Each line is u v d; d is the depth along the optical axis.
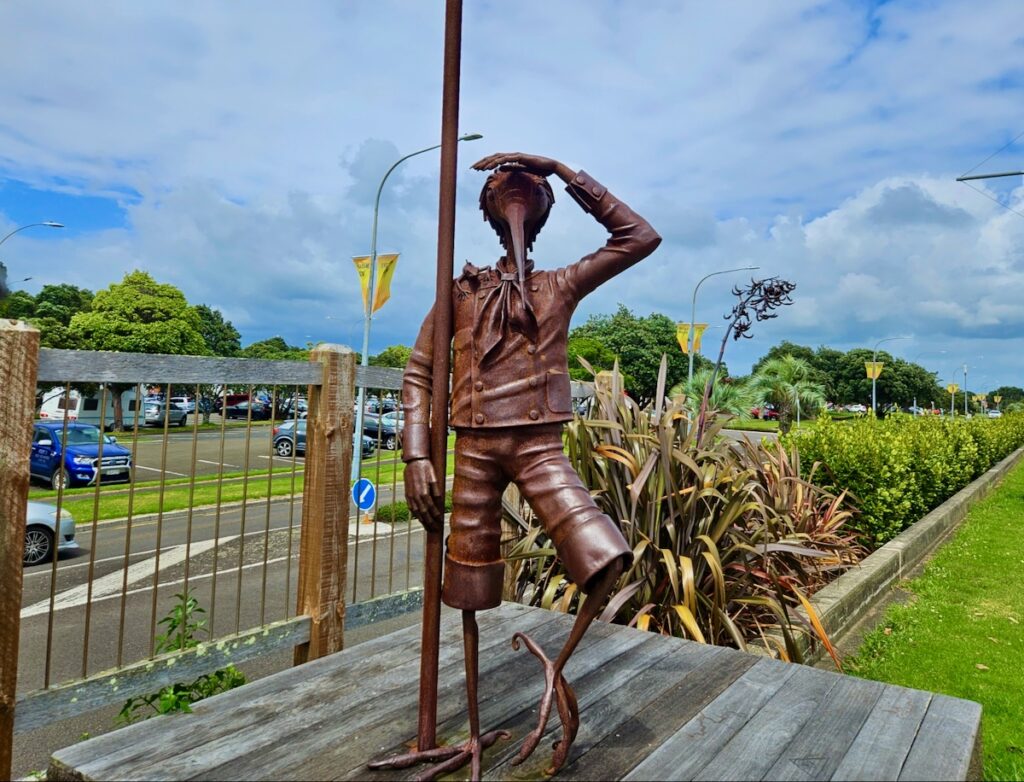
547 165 1.95
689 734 2.05
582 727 2.10
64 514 7.86
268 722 2.11
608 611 3.23
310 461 3.37
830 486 6.75
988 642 4.45
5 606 2.22
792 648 3.45
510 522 4.00
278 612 5.63
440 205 1.92
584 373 36.59
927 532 7.14
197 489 12.55
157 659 2.71
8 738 2.23
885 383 60.75
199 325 35.06
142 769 1.83
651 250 1.92
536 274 1.97
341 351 3.38
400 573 6.54
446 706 2.23
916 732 2.06
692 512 3.65
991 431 14.69
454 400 1.93
